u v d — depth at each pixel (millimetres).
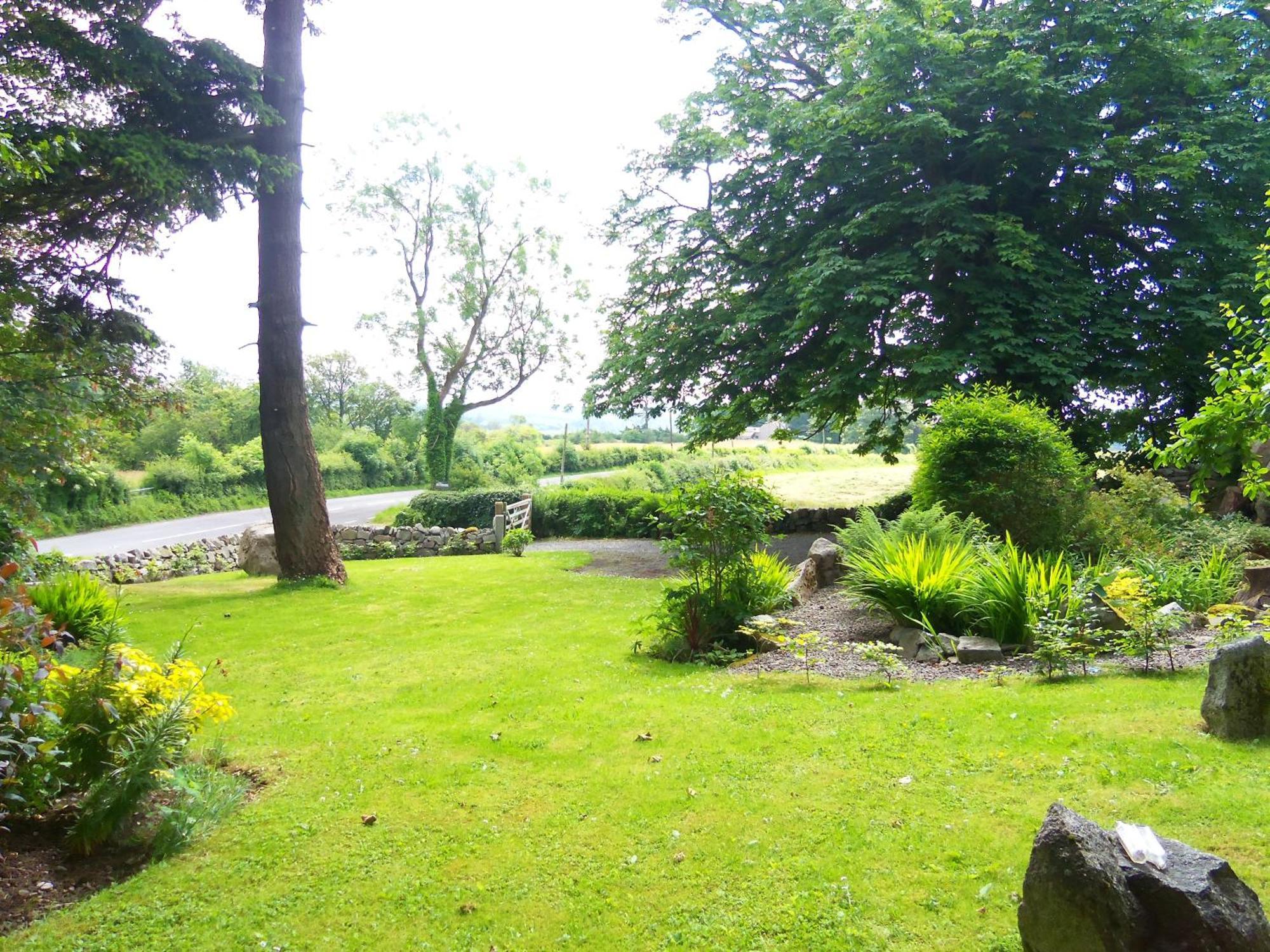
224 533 25234
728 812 3604
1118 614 5648
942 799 3555
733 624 6988
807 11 16297
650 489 30594
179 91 11211
